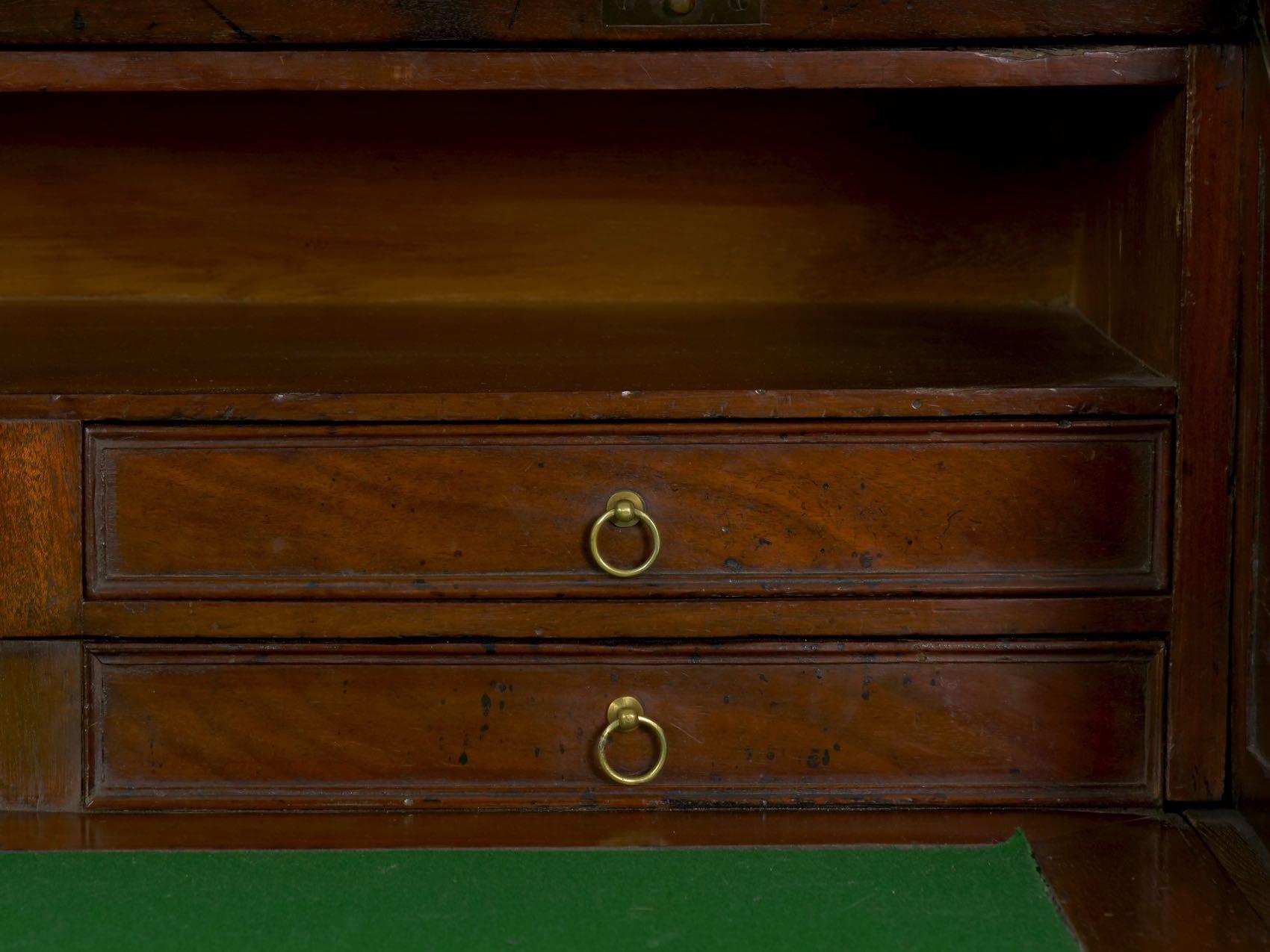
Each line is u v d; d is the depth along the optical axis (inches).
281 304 57.4
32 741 45.1
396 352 49.5
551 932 38.1
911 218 56.4
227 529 44.6
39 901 39.6
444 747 45.7
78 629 44.7
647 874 41.4
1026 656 45.3
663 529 44.7
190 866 41.8
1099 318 52.9
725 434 44.0
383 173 54.8
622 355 48.9
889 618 44.9
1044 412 43.7
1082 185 54.7
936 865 41.9
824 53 43.0
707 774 45.9
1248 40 42.4
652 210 56.2
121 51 43.1
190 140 53.5
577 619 44.9
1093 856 42.5
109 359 48.2
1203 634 44.9
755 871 41.6
